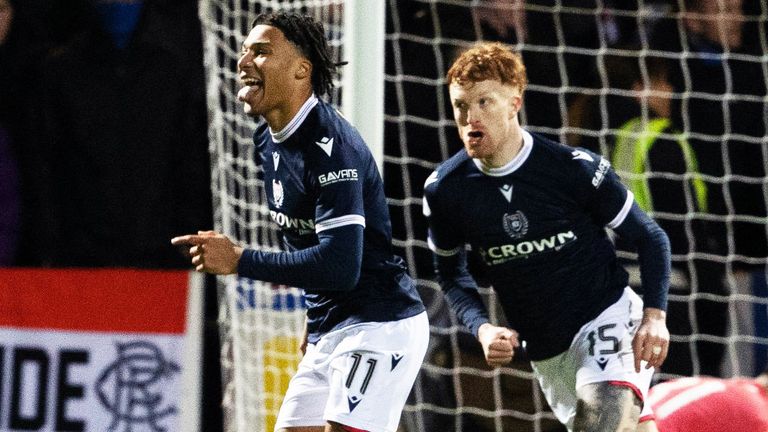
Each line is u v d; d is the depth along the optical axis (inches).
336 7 581.3
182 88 648.4
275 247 653.3
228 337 602.5
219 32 661.3
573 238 449.7
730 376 650.8
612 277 458.3
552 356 462.0
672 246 653.3
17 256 649.6
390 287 420.8
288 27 408.2
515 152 443.8
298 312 589.6
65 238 647.1
